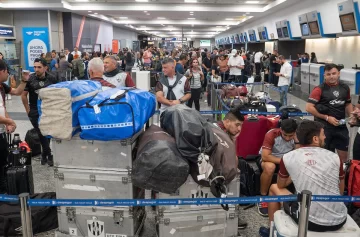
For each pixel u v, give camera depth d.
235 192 2.76
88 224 2.85
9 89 4.27
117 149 2.70
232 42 37.75
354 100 5.68
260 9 18.52
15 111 9.07
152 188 2.48
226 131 3.26
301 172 2.48
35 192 4.09
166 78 4.52
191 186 2.64
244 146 4.37
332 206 2.41
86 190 2.80
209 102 9.77
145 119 2.66
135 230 2.92
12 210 3.24
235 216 2.79
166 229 2.72
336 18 11.68
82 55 16.64
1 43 15.27
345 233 2.41
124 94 2.65
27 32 17.55
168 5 17.98
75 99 2.64
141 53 19.50
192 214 2.73
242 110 5.23
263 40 22.44
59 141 2.75
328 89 4.02
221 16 22.31
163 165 2.41
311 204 2.41
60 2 16.64
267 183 3.68
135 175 2.49
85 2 17.70
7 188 3.51
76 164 2.77
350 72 8.77
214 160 2.52
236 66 10.64
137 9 17.97
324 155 2.51
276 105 6.20
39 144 5.48
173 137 2.69
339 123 3.92
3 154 3.79
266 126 4.38
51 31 18.42
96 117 2.55
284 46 19.22
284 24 17.22
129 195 2.76
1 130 3.72
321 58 15.79
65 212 2.86
